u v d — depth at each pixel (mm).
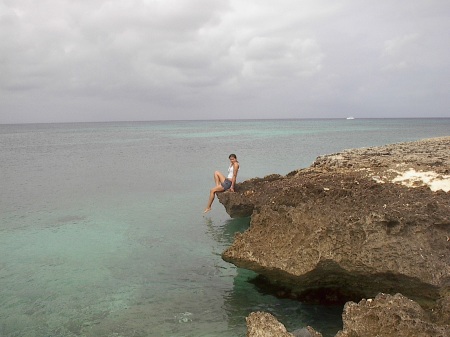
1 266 12680
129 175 31797
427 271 8438
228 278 11680
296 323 9148
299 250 9680
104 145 66500
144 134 108312
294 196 10625
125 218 18344
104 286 11227
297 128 134875
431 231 8930
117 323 9297
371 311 7203
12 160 43406
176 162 40281
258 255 10312
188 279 11641
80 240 15227
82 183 28109
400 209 9383
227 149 54625
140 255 13570
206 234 15797
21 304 10195
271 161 38125
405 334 6789
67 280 11625
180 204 21125
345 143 61156
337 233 9328
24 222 17797
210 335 8734
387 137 74750
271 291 10852
